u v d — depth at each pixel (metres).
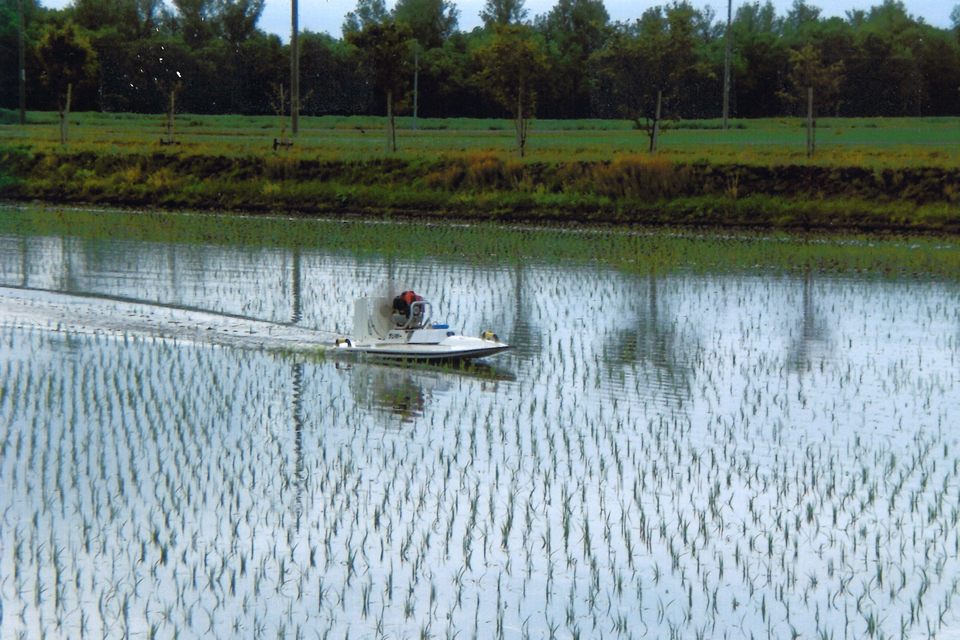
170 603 21.27
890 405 37.06
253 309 53.59
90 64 149.62
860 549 24.31
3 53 180.88
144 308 53.69
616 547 24.33
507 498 27.36
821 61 148.62
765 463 30.44
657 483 28.59
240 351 44.56
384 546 24.16
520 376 40.81
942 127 144.38
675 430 33.72
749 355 44.97
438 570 23.02
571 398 37.59
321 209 104.75
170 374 40.31
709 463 30.33
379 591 21.91
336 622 20.56
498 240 83.94
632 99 132.50
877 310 55.72
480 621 20.72
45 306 53.88
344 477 28.58
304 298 56.66
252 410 35.38
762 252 78.00
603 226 94.62
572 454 31.03
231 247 77.75
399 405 36.34
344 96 192.88
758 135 139.12
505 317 52.62
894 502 27.30
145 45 189.50
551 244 81.62
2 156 119.69
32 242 79.00
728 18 143.75
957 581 22.56
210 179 115.56
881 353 45.66
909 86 162.50
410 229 91.25
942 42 169.38
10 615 20.69
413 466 29.38
